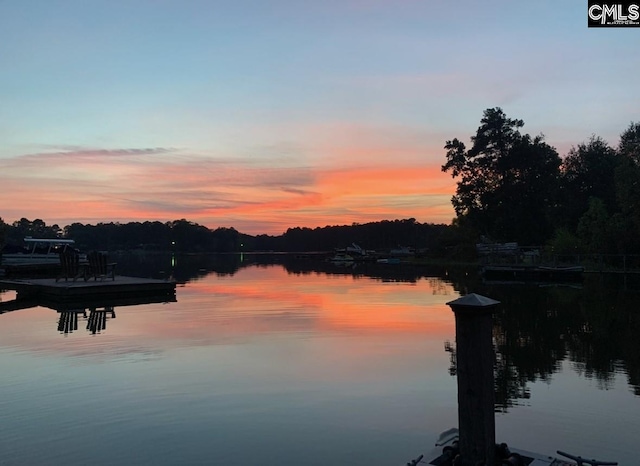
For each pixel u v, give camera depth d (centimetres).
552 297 1912
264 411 625
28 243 4381
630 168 3294
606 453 503
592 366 846
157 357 916
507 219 5062
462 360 412
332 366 847
